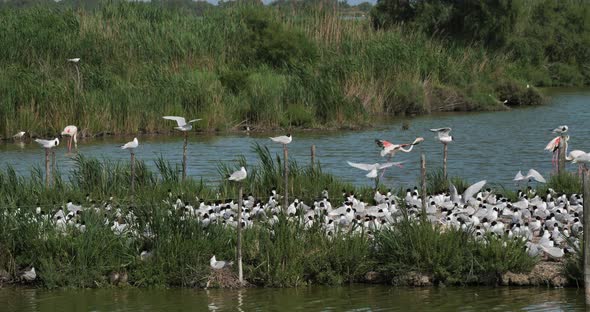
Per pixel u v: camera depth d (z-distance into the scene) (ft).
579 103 197.16
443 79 190.70
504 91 196.75
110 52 161.07
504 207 75.97
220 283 62.08
